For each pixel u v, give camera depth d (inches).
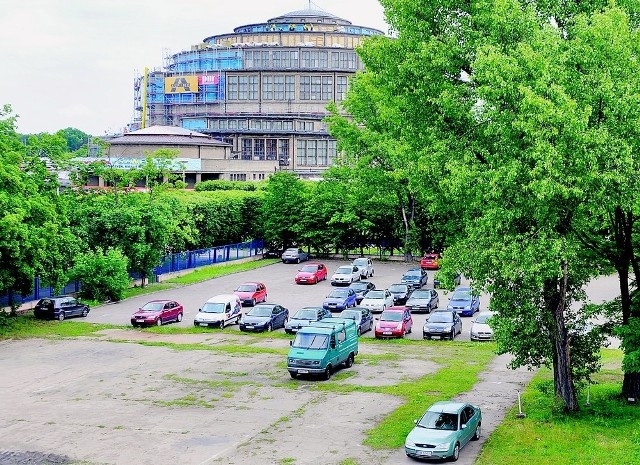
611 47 1017.5
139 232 2561.5
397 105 1557.6
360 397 1301.7
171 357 1642.5
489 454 984.9
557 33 1132.5
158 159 3444.9
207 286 2736.2
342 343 1504.7
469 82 1286.9
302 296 2529.5
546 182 962.7
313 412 1210.6
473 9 1243.2
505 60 1034.1
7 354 1662.2
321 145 6599.4
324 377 1429.6
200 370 1518.2
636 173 985.5
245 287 2390.5
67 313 2105.1
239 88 6781.5
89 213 2512.3
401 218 3393.2
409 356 1665.8
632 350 1122.0
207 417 1189.1
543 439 1031.6
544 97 1000.9
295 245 3641.7
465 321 2153.1
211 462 983.0
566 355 1147.9
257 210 3673.7
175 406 1253.7
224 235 3472.0
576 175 997.8
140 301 2415.1
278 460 985.5
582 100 1023.6
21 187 1951.3
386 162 3112.7
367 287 2459.4
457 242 1237.7
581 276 1186.6
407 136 1400.1
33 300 2297.0
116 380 1433.3
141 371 1507.1
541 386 1216.8
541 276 1027.3
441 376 1451.8
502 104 1057.5
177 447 1044.5
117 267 2378.2
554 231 1054.4
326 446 1040.2
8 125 2154.3
